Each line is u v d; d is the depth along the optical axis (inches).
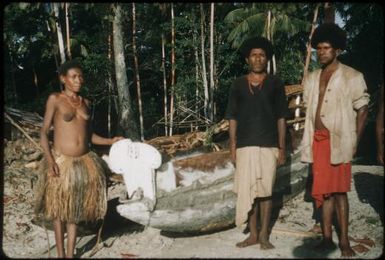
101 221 200.1
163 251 178.1
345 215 168.1
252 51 170.9
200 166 193.3
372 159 360.8
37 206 172.4
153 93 663.1
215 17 549.6
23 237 204.1
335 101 166.1
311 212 217.2
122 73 454.9
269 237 187.6
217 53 552.4
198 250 174.9
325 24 169.5
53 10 367.2
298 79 593.3
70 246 170.2
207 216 189.6
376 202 220.1
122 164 182.4
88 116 176.4
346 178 166.1
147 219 180.7
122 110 456.8
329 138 166.9
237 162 174.1
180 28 542.3
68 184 166.2
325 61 168.7
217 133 243.0
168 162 188.9
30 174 257.6
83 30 585.9
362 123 165.9
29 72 668.1
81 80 173.2
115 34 450.3
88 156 174.2
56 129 171.5
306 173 237.1
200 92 522.6
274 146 171.8
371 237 186.7
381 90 174.9
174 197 186.1
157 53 593.6
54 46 457.7
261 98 169.9
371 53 611.2
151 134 564.4
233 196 196.1
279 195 221.6
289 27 499.8
